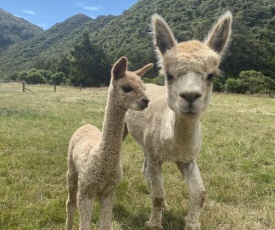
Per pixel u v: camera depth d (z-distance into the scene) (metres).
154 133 1.08
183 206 1.23
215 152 1.96
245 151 2.00
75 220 1.08
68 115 3.20
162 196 1.06
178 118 0.92
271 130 2.76
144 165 1.32
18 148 1.89
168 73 0.85
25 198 1.24
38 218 1.10
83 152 0.90
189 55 0.81
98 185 0.86
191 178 1.00
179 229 1.09
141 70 0.93
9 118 2.83
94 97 5.50
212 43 0.95
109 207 0.89
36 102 4.25
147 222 1.09
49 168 1.58
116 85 0.85
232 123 3.10
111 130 0.84
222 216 1.14
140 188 1.39
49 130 2.44
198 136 1.00
